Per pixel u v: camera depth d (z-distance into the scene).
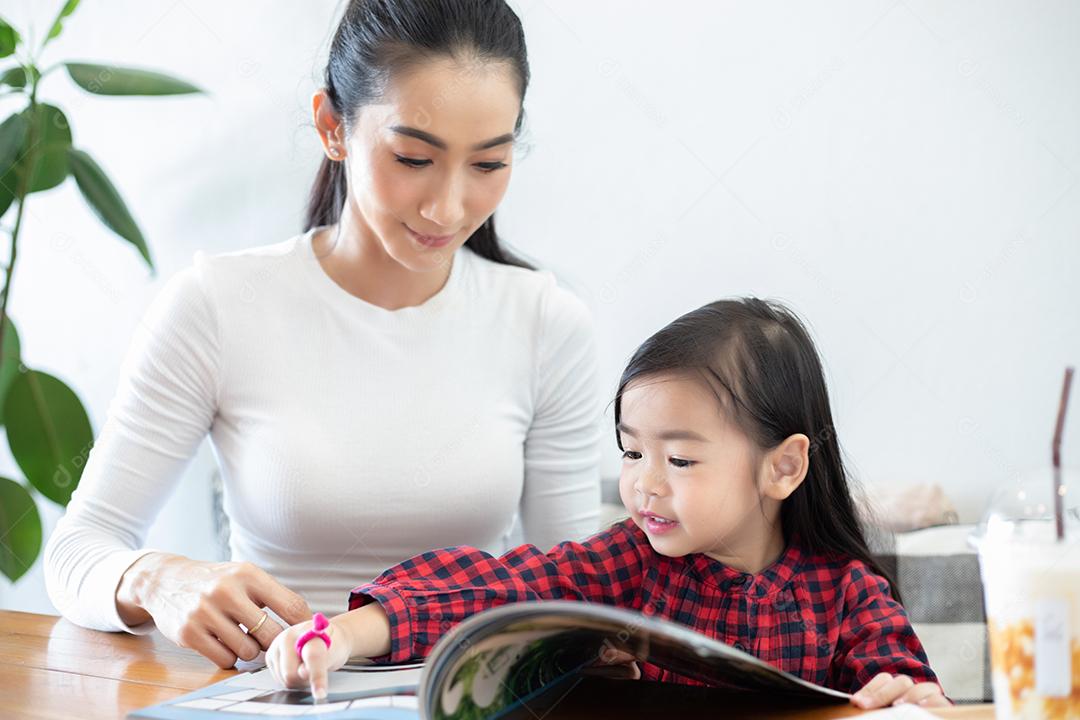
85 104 2.23
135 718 0.68
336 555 1.14
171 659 0.89
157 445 1.11
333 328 1.15
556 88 2.00
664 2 1.94
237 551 1.19
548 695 0.76
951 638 1.62
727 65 1.93
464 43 0.95
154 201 2.20
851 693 0.88
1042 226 1.86
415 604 0.84
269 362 1.13
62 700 0.78
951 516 1.76
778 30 1.91
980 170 1.88
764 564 0.96
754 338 0.96
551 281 1.26
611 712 0.73
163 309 1.12
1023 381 1.88
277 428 1.11
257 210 2.13
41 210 2.28
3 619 1.03
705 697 0.77
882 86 1.89
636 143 1.98
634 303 2.00
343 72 1.03
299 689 0.74
